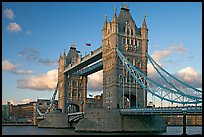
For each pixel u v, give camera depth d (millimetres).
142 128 104562
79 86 168375
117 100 110688
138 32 119750
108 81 115000
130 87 113500
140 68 116125
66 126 146875
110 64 114875
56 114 150375
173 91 91375
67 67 160250
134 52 116250
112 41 114438
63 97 163250
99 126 104000
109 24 118750
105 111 103812
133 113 98250
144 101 112062
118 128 102750
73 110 181500
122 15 119438
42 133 101750
